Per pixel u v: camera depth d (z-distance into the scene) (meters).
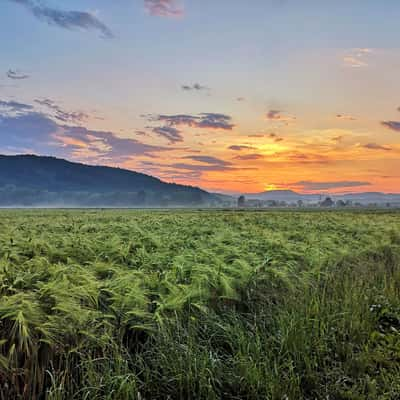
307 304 4.70
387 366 3.68
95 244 7.36
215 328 4.11
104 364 3.29
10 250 6.24
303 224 16.91
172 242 8.55
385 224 17.34
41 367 3.22
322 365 3.69
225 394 3.18
